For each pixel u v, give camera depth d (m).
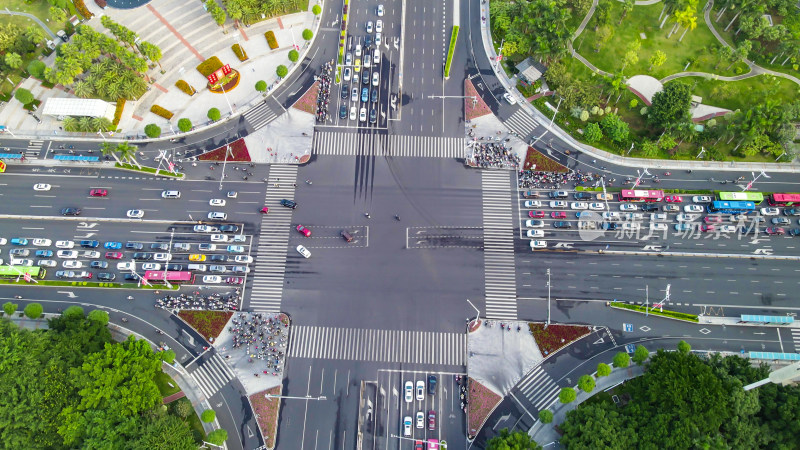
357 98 194.00
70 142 188.62
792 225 177.38
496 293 168.75
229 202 180.25
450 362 160.25
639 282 170.00
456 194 181.62
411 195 181.50
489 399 155.38
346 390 157.25
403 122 191.50
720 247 174.25
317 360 160.62
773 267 171.75
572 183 182.88
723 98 194.88
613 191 181.62
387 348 161.88
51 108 185.75
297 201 180.25
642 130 190.75
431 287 169.38
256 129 190.62
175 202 180.50
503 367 159.38
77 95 188.88
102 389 141.00
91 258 173.00
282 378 158.50
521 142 188.88
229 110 193.00
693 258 173.00
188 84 196.50
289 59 199.75
